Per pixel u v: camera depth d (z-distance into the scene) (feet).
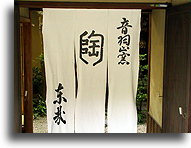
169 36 13.26
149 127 17.61
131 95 13.42
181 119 11.67
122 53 13.01
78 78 13.16
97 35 12.85
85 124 13.56
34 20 22.33
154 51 16.55
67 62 13.08
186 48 11.12
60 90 13.33
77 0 12.71
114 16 12.75
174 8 12.46
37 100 24.32
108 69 13.15
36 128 21.49
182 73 11.59
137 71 13.28
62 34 12.84
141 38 23.15
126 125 13.65
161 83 15.05
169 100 13.32
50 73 13.19
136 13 12.76
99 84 13.25
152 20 16.97
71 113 13.51
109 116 13.53
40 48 23.82
